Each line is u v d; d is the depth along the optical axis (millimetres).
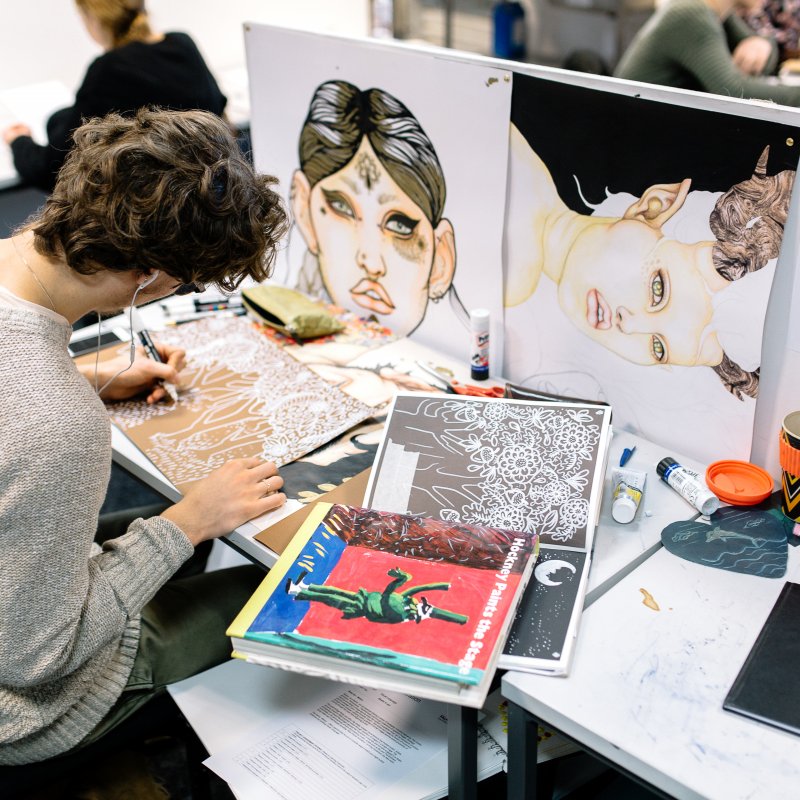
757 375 1162
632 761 845
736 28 2314
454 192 1423
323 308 1759
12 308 948
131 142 915
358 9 3590
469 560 1031
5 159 2752
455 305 1521
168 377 1443
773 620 979
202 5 3232
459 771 986
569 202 1272
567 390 1424
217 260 970
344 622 953
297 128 1663
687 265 1175
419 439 1208
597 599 1028
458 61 1315
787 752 835
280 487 1225
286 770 1050
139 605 1051
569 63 3186
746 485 1185
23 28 2934
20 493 896
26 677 958
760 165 1054
